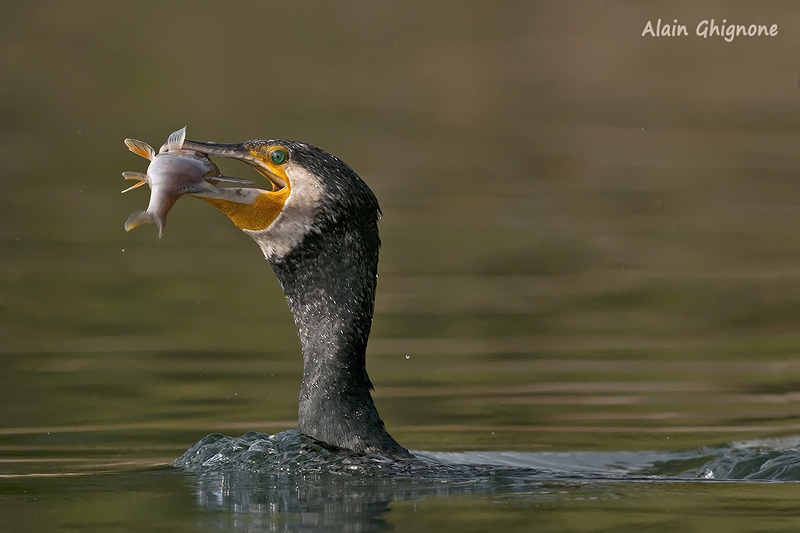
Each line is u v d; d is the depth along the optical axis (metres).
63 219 20.34
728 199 22.83
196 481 8.16
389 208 21.45
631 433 10.53
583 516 6.99
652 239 19.66
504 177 24.36
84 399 11.39
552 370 12.77
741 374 12.66
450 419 10.94
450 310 15.39
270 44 33.75
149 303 15.61
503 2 35.84
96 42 32.25
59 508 7.36
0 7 33.41
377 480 8.05
